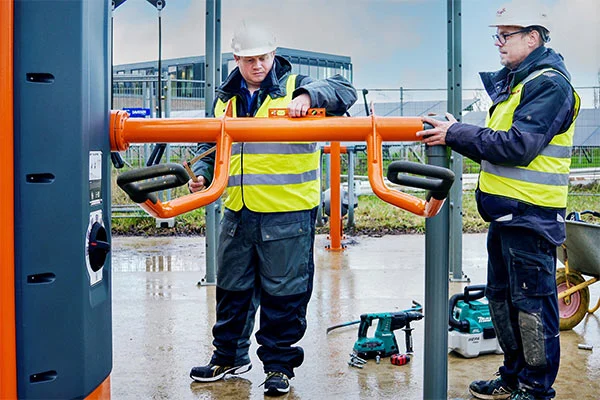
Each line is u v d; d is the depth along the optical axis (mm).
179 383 3811
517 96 3191
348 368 4055
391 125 2510
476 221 11414
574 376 3951
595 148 14062
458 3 6023
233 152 3535
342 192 9953
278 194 3482
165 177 2180
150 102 10023
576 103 3242
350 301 5719
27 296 1813
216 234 6406
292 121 2471
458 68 6066
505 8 3299
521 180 3203
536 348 3264
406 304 5617
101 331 2061
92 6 1937
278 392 3572
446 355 2658
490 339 4340
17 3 1773
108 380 2199
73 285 1876
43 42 1794
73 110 1839
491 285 3549
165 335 4727
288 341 3621
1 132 1744
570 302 4934
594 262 4738
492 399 3588
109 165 2156
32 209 1802
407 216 11523
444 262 2629
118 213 10656
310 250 3598
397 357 4109
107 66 2109
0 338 1771
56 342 1863
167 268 7203
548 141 3107
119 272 6973
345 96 3227
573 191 12953
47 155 1811
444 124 2717
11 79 1766
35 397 1849
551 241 3219
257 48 3387
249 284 3686
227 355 3838
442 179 2258
